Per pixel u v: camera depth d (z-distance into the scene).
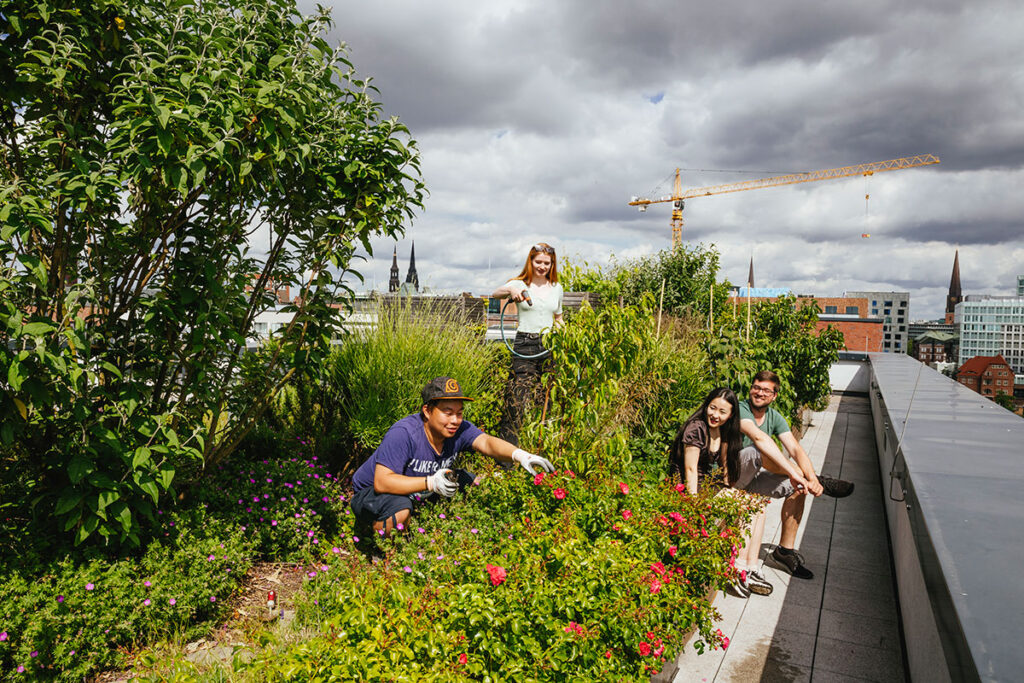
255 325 4.59
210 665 2.56
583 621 2.75
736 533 3.84
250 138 3.55
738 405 4.55
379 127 4.14
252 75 3.49
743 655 3.76
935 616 1.88
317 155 3.85
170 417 3.38
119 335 3.57
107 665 2.86
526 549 3.14
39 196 2.90
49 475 3.29
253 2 3.77
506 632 2.46
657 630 2.90
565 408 5.14
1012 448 3.44
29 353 2.66
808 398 11.17
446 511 4.34
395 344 5.35
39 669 2.64
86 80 3.32
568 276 9.37
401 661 2.21
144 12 3.45
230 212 4.02
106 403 3.37
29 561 2.93
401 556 3.56
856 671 3.59
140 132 3.08
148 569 3.17
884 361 12.30
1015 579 1.75
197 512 3.67
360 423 5.11
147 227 3.66
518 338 5.68
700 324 11.64
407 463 4.00
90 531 2.96
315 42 3.81
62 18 3.16
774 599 4.53
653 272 17.88
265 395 4.32
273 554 4.01
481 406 5.71
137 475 3.01
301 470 4.62
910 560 3.69
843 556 5.35
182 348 3.78
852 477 7.98
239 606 3.44
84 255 3.55
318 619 3.09
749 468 4.76
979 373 178.00
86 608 2.82
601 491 3.97
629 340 5.02
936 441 3.62
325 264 4.26
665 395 7.46
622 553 3.30
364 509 4.07
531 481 4.20
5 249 2.73
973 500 2.45
